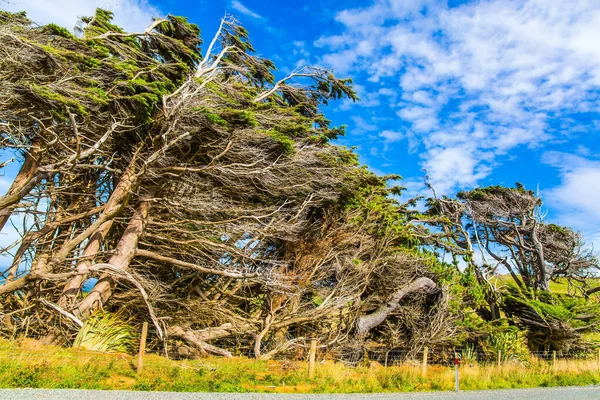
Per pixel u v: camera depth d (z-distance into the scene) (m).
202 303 17.41
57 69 13.12
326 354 16.41
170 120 14.45
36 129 14.38
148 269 17.80
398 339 19.80
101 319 13.62
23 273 14.80
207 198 16.53
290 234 17.94
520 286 27.39
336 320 18.61
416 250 21.58
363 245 19.61
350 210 19.72
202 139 16.31
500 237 33.41
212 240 17.44
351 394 10.60
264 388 10.30
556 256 32.53
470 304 23.08
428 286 20.64
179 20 18.08
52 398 7.09
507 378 15.79
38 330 14.16
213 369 11.64
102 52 14.11
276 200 18.81
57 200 17.05
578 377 17.33
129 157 16.77
